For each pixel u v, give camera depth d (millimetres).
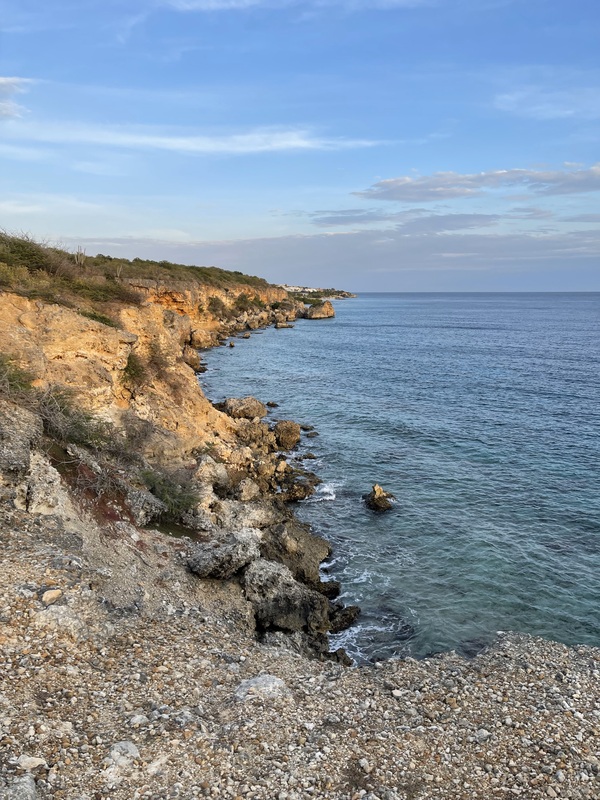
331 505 26484
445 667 12648
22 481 13414
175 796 7461
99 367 22750
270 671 11508
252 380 57562
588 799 8477
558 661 13203
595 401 46844
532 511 25625
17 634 9625
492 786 8625
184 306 77062
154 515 17641
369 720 10062
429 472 30609
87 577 11859
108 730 8445
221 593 15422
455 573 20500
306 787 8070
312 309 154125
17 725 7922
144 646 11008
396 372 63031
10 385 16594
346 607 18234
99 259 68375
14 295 22422
